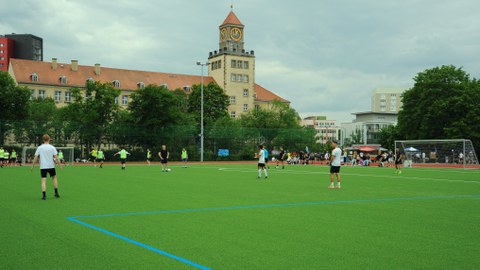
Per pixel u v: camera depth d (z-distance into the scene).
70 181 26.08
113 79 119.50
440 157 58.62
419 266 7.48
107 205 14.90
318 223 11.51
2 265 7.45
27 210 13.66
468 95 67.62
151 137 66.69
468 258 8.01
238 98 127.31
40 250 8.47
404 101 74.81
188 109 105.81
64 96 112.88
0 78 73.44
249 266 7.44
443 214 13.21
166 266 7.41
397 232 10.34
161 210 13.76
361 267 7.41
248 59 129.38
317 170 43.69
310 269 7.28
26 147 56.34
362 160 64.75
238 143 74.06
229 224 11.30
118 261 7.70
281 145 77.31
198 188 21.69
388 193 19.66
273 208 14.34
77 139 61.69
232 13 128.38
